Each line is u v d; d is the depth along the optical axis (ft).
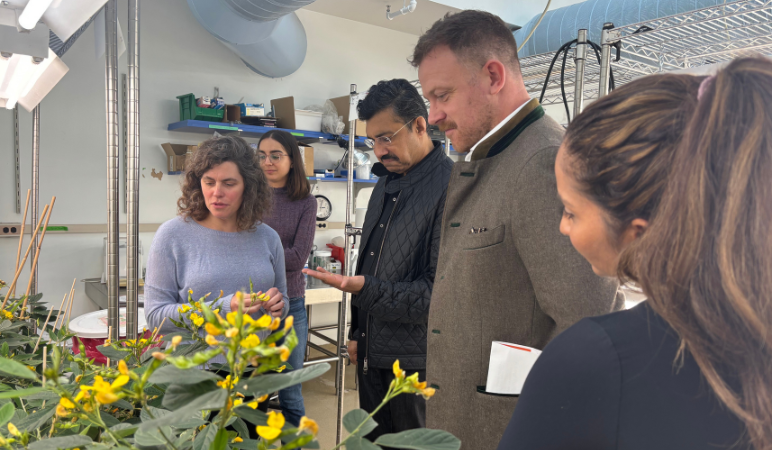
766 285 1.14
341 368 7.13
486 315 3.24
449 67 3.32
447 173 4.99
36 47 3.09
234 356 1.26
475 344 3.27
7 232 9.65
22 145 9.86
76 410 1.53
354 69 14.06
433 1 12.22
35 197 6.61
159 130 11.40
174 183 11.66
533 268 2.91
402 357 4.81
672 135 1.26
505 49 3.31
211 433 1.75
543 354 1.47
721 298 1.18
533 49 9.45
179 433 2.10
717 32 6.45
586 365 1.34
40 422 1.92
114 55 3.59
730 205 1.14
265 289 5.18
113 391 1.34
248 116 11.54
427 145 5.17
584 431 1.34
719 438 1.25
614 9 8.01
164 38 11.32
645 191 1.30
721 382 1.20
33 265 3.92
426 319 4.58
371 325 4.95
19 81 4.34
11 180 9.82
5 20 2.94
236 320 1.25
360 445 1.41
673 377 1.28
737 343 1.19
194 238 5.07
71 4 2.88
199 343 2.50
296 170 7.59
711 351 1.21
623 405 1.30
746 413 1.18
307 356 12.08
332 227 13.93
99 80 10.57
